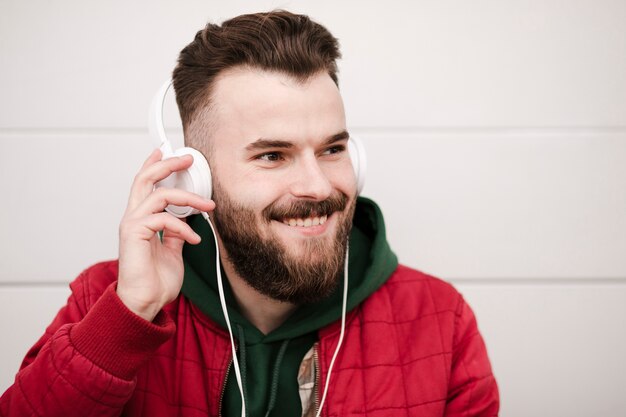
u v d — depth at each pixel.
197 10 1.52
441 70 1.52
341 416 0.98
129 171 1.55
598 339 1.57
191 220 1.11
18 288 1.56
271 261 0.92
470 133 1.54
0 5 1.49
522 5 1.50
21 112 1.52
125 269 0.85
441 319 1.06
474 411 1.02
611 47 1.50
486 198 1.55
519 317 1.57
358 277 1.08
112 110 1.53
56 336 0.86
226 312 0.94
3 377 1.57
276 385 0.97
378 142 1.54
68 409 0.82
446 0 1.51
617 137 1.52
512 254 1.56
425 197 1.55
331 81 0.94
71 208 1.55
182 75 1.01
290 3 1.51
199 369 1.00
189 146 1.02
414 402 0.99
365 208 1.15
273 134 0.89
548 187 1.54
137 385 0.98
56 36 1.51
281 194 0.91
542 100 1.52
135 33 1.52
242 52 0.92
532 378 1.58
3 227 1.54
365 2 1.51
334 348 1.02
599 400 1.58
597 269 1.55
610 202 1.54
